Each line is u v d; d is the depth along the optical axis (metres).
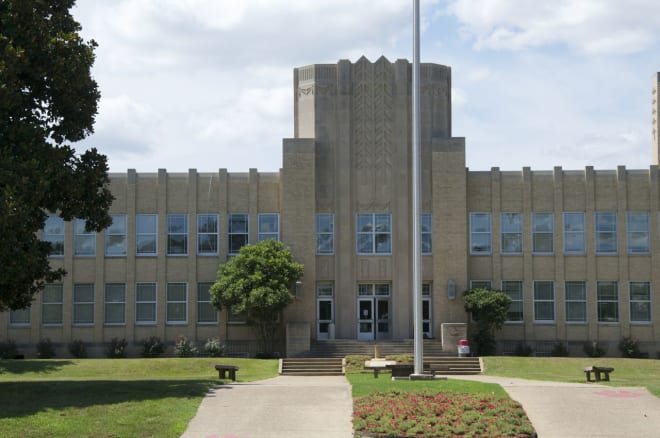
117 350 51.78
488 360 44.78
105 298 53.19
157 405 23.86
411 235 52.91
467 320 51.81
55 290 53.19
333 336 52.16
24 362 44.34
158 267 53.28
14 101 26.25
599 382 33.81
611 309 52.91
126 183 53.75
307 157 52.50
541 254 53.34
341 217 52.84
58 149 27.92
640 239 53.22
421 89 53.78
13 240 24.97
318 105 53.47
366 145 53.28
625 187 53.31
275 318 49.75
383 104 53.50
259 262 49.03
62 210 29.33
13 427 20.78
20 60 26.78
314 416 23.36
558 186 53.53
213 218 53.69
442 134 53.88
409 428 21.42
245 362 45.44
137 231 53.56
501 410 23.19
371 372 41.75
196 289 53.12
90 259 53.34
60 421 21.56
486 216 53.75
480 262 53.41
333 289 52.78
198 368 42.94
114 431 20.92
